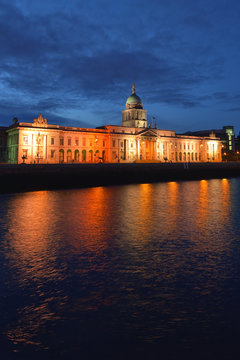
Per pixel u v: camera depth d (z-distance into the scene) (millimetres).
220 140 178500
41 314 9977
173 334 8750
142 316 9789
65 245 18047
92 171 71938
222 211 31234
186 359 7637
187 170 95688
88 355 7844
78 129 122500
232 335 8664
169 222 25234
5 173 56031
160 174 87938
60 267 14273
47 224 24438
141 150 140625
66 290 11766
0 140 122000
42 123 111000
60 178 65188
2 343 8414
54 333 8891
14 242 18766
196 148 165625
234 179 94312
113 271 13719
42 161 109250
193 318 9625
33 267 14281
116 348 8125
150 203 37625
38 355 7863
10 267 14289
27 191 57188
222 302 10680
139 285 12180
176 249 17172
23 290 11781
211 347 8117
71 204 36844
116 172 77125
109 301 10844
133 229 22500
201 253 16359
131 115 152375
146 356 7762
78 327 9188
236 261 14969
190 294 11336
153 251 16781
